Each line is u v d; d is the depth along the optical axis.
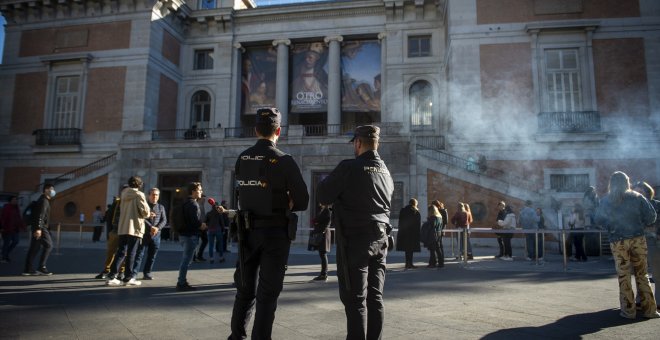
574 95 21.75
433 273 9.38
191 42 30.34
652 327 4.66
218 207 6.75
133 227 7.55
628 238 5.16
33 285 7.45
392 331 4.43
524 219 12.54
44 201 8.95
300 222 19.89
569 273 9.30
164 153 21.86
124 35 27.02
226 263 11.56
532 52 22.05
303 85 29.20
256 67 30.19
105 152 26.14
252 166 3.56
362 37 28.67
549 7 22.20
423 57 27.14
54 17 28.16
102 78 26.92
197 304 5.87
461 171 18.41
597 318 5.05
